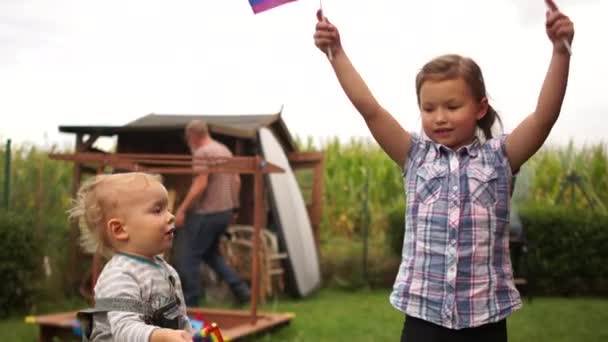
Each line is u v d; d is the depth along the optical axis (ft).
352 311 25.07
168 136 30.35
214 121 31.19
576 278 31.63
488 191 8.82
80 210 8.38
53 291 26.11
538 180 41.19
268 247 28.91
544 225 31.53
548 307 27.07
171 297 8.13
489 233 8.75
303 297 28.96
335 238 38.86
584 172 40.70
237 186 25.02
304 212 31.35
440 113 8.92
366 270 32.81
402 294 8.96
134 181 8.19
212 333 8.30
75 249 27.09
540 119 8.61
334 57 9.56
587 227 31.53
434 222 8.85
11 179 28.07
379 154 43.73
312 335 20.02
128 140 30.40
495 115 9.34
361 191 40.22
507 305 8.71
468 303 8.61
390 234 33.35
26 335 20.06
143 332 7.33
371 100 9.43
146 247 8.03
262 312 23.30
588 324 22.71
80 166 27.94
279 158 30.40
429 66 9.07
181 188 29.71
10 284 23.57
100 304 7.73
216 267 25.58
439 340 8.68
